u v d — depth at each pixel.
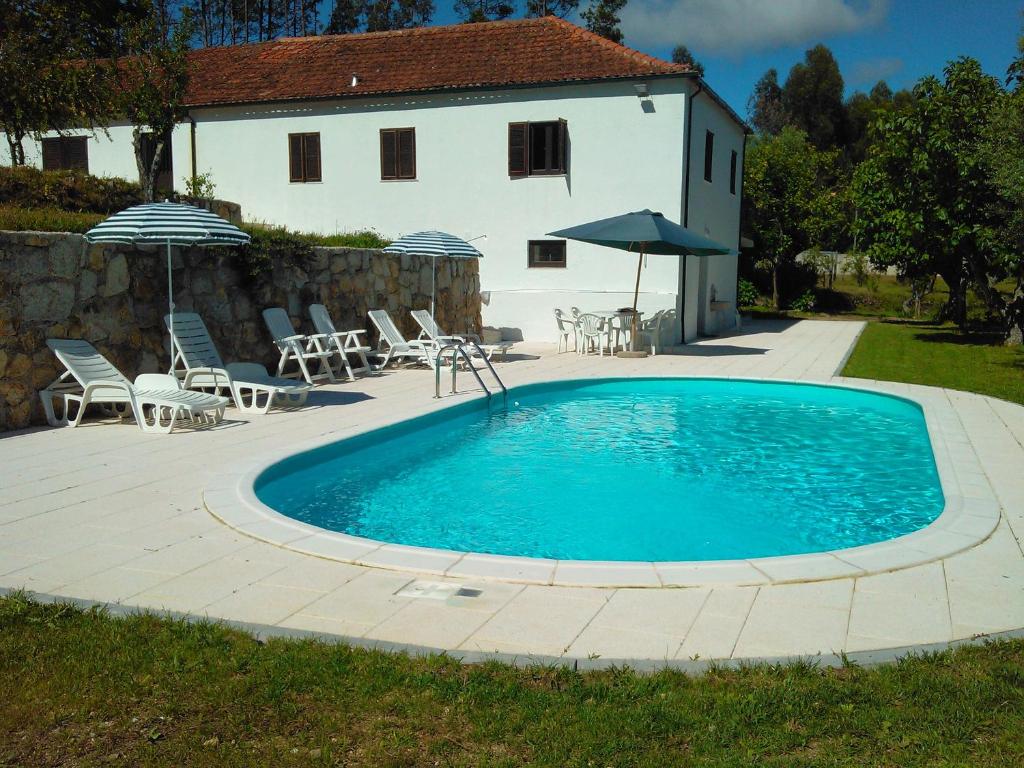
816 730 2.83
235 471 6.58
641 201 18.62
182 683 3.13
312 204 21.27
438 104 19.88
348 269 13.45
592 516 6.64
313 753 2.72
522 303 19.53
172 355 9.12
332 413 9.38
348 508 6.80
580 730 2.83
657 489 7.45
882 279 39.91
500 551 5.77
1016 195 14.38
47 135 22.44
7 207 12.05
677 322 18.70
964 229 17.58
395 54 21.81
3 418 8.01
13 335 8.04
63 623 3.66
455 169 19.98
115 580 4.28
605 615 3.85
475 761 2.67
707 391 13.05
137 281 9.43
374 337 14.30
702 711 2.95
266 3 50.50
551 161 19.23
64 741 2.79
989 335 20.91
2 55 14.98
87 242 8.76
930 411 9.91
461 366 14.04
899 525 6.44
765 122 69.81
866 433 9.95
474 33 21.73
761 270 33.62
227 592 4.12
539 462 8.44
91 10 18.75
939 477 6.73
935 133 17.42
